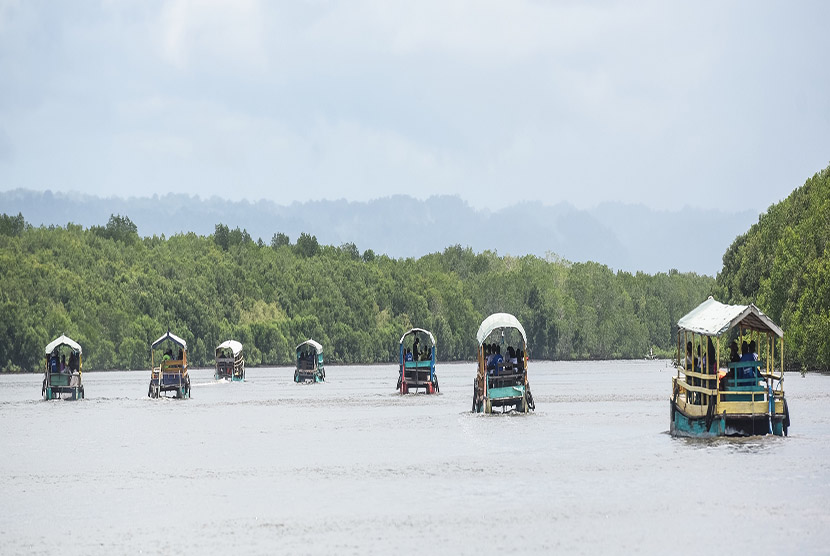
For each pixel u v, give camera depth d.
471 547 55.81
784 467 75.94
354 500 68.69
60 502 70.12
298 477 78.44
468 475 77.31
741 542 55.66
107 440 104.31
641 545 55.53
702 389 89.56
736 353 90.44
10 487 76.31
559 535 57.88
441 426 112.56
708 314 93.50
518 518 62.12
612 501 66.12
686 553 53.94
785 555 53.22
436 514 63.75
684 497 66.62
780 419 89.62
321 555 54.75
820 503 63.97
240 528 61.19
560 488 70.94
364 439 101.62
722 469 75.62
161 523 62.97
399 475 78.19
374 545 56.53
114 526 62.34
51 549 57.28
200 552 55.91
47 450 96.75
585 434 101.00
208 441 102.56
